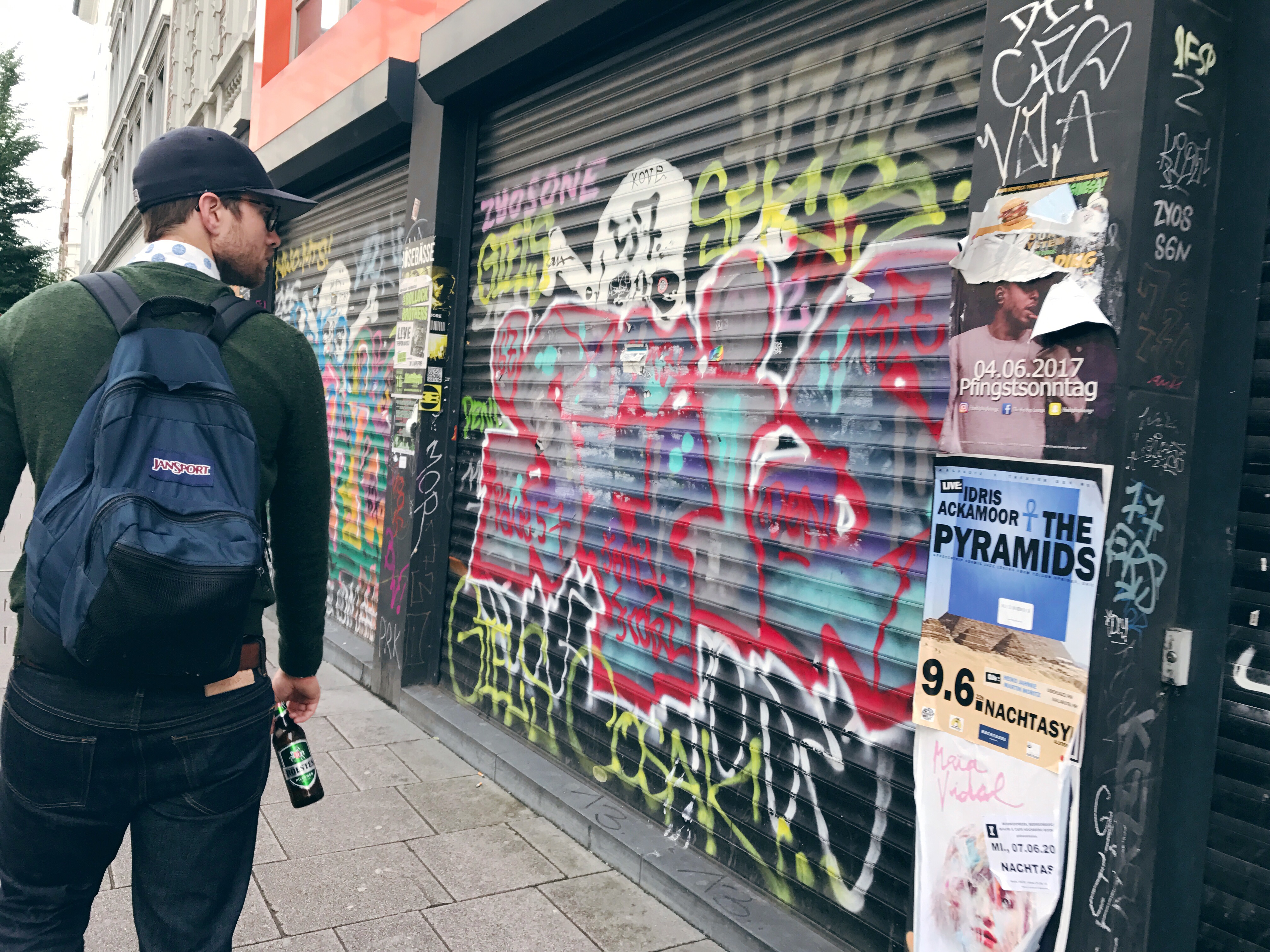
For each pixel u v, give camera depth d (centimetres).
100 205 3775
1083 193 178
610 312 361
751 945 257
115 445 135
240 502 142
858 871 247
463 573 463
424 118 483
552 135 405
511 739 406
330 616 644
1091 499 173
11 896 148
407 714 464
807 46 276
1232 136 180
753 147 294
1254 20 178
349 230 635
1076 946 175
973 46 225
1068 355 180
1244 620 176
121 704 140
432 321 466
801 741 267
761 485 285
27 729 141
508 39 388
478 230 466
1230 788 177
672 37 333
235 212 165
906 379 239
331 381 660
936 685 200
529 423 413
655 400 333
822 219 267
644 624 333
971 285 198
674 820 316
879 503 246
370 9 554
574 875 310
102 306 148
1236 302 179
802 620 268
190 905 150
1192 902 181
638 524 338
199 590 131
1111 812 177
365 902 287
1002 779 186
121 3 3064
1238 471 178
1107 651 174
